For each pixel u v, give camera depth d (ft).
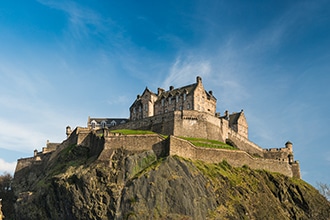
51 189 352.08
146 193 317.22
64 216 334.44
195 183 334.03
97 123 591.78
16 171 484.33
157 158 360.07
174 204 313.12
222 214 323.37
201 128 436.35
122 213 310.86
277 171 433.89
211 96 517.55
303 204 397.80
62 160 408.26
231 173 381.40
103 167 343.87
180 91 496.23
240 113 553.64
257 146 515.09
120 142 369.09
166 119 439.63
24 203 365.40
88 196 326.24
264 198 372.58
